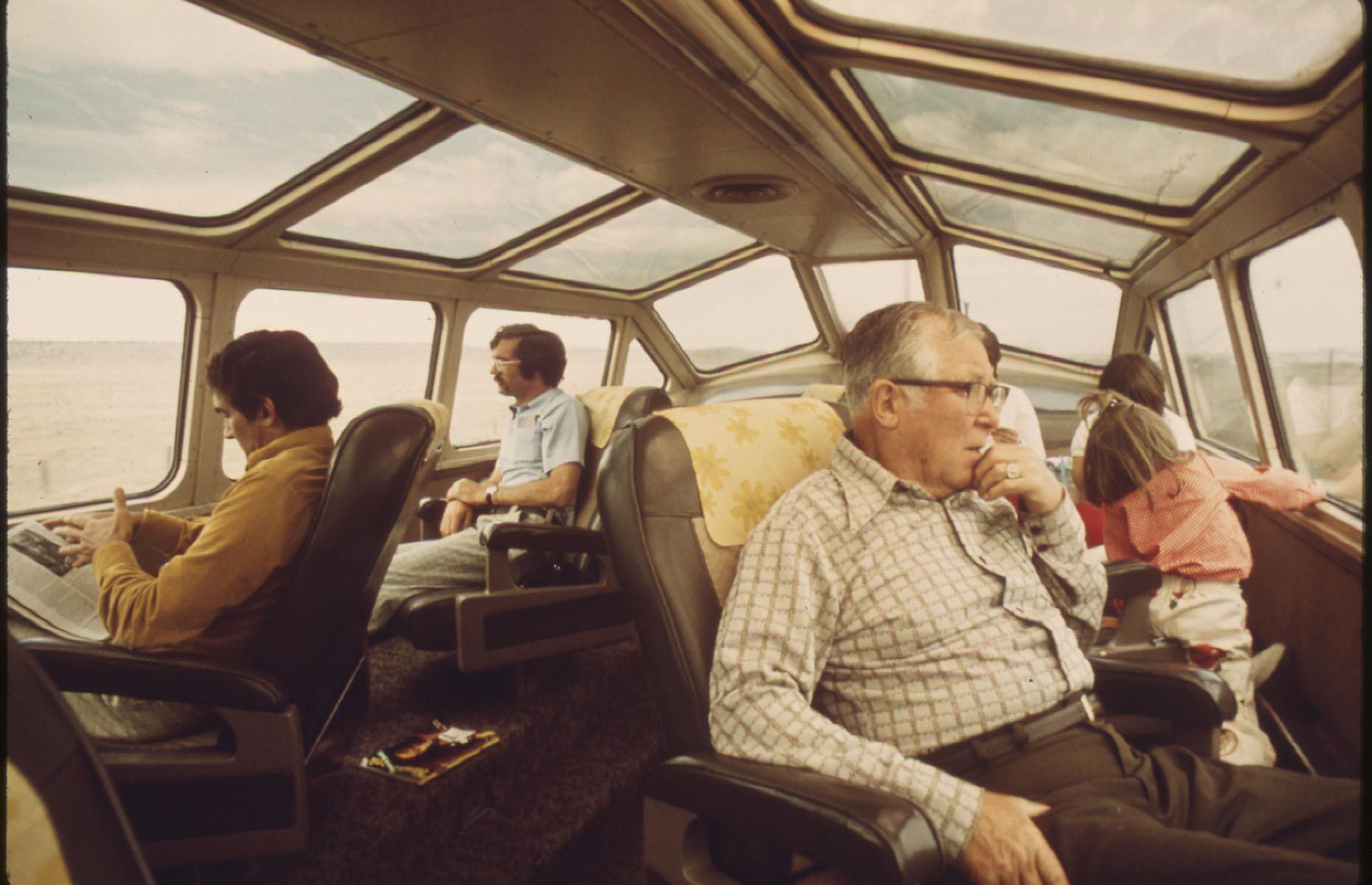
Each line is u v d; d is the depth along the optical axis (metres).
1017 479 1.78
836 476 1.80
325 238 4.38
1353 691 2.99
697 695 1.64
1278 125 2.77
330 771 2.44
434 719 2.92
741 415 2.03
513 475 4.00
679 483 1.80
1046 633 1.73
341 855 2.09
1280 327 3.65
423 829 2.31
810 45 3.52
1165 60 2.92
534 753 2.88
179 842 1.90
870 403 1.82
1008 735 1.61
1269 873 1.20
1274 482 3.41
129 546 2.15
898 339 1.78
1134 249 5.37
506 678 3.36
